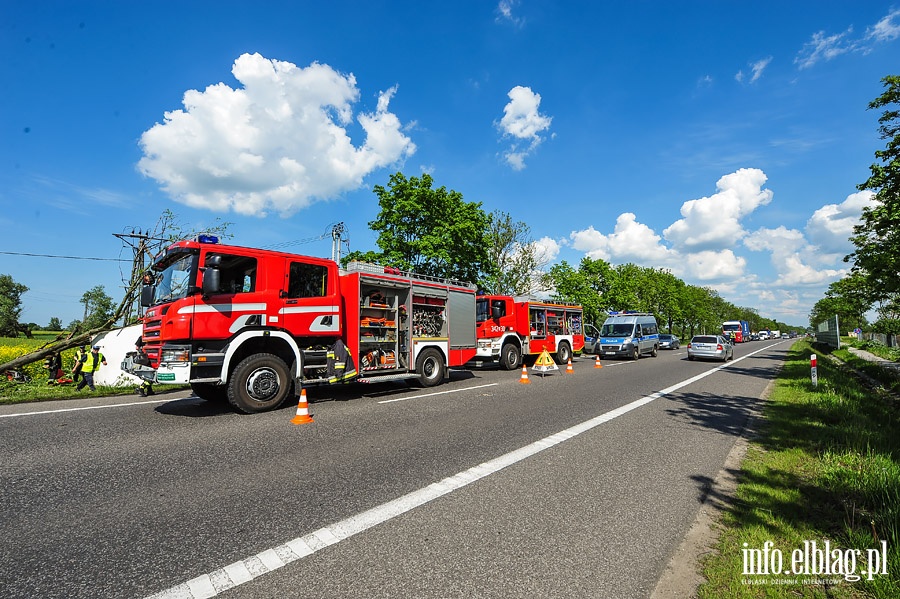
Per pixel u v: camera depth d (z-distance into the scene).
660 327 50.22
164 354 7.20
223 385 8.82
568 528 3.46
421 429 6.61
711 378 14.10
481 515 3.67
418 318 11.29
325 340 9.32
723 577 2.75
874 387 12.53
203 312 7.45
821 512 3.72
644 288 45.94
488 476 4.60
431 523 3.50
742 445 5.96
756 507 3.83
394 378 10.30
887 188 11.05
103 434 6.21
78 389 10.88
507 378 13.71
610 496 4.12
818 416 7.47
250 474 4.59
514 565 2.90
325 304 9.09
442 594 2.56
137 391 10.47
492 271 26.14
